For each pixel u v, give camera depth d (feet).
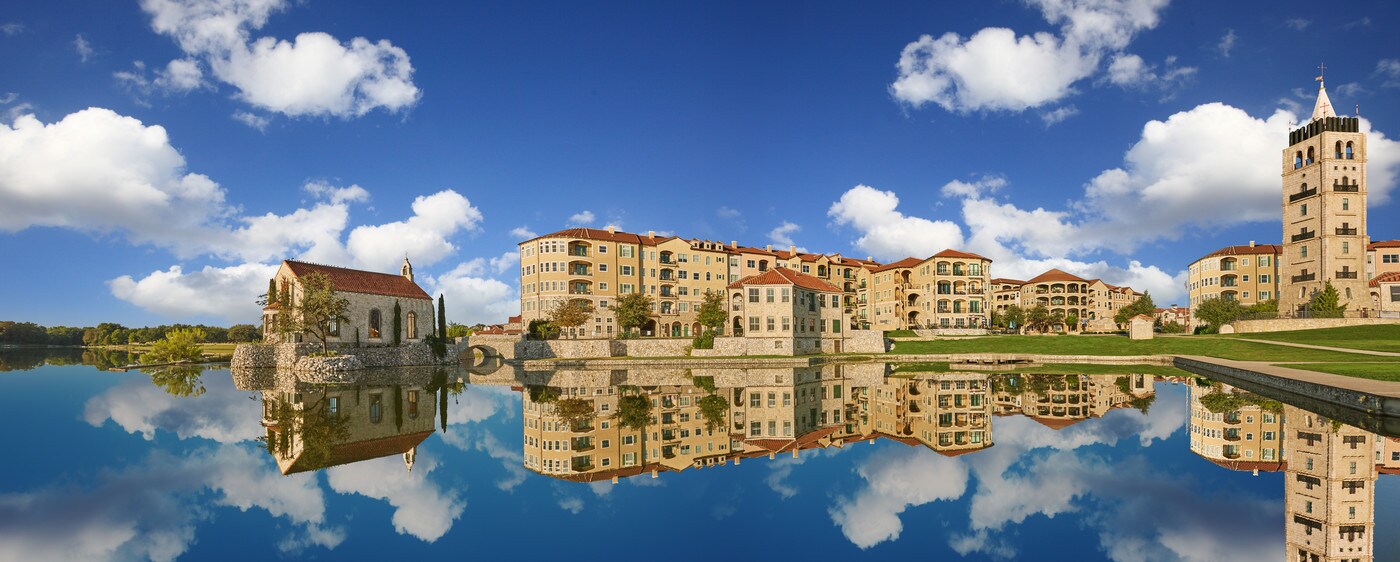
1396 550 54.49
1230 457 87.71
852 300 461.37
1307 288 319.47
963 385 187.93
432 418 131.44
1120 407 136.46
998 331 411.95
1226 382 180.86
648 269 392.06
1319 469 80.38
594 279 370.53
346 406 151.53
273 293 311.68
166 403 157.17
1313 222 316.81
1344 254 308.40
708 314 349.61
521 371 267.18
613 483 79.05
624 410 142.72
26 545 56.90
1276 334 284.41
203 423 124.26
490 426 121.08
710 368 264.52
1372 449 89.25
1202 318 355.15
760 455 95.50
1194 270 435.53
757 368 262.88
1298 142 327.06
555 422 125.90
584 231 375.25
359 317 315.17
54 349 607.37
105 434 111.65
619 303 357.82
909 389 180.04
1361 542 56.08
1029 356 280.51
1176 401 142.41
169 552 55.11
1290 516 63.31
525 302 375.45
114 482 78.28
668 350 304.91
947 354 287.89
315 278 286.25
